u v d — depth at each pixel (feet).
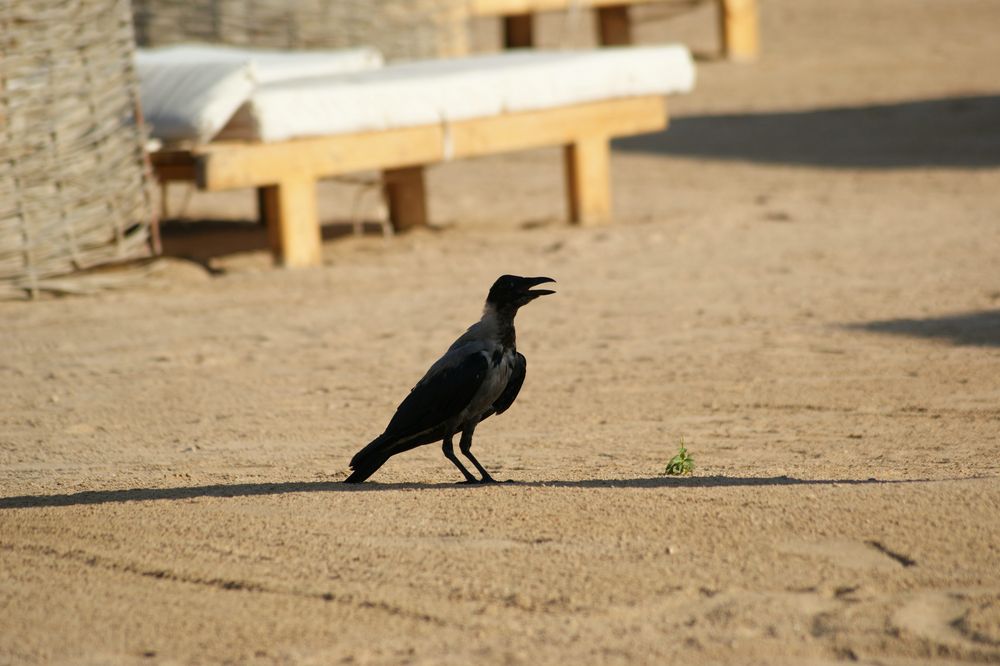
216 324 54.95
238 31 92.89
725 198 83.35
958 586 22.45
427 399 29.55
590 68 73.46
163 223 80.59
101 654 21.30
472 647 20.85
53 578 25.05
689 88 78.13
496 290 30.17
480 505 27.81
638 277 61.57
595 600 22.45
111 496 31.17
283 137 62.49
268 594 23.57
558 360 47.39
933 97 116.88
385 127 65.92
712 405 40.57
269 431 39.29
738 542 24.73
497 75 69.77
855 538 24.71
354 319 55.06
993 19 161.17
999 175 84.48
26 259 60.59
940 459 33.04
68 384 46.19
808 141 103.24
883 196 80.38
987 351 45.37
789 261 63.36
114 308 58.54
